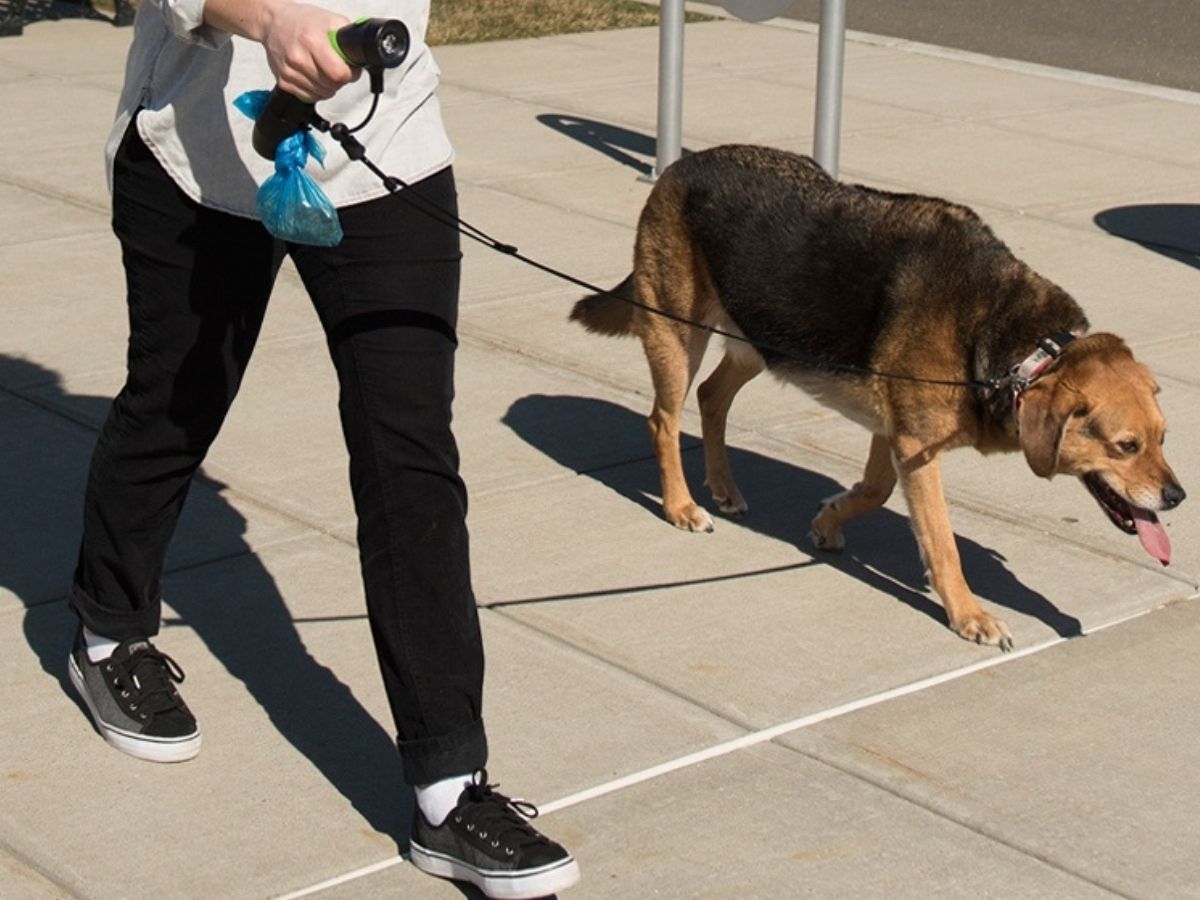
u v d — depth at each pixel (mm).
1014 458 6527
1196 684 4918
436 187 3834
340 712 4625
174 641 4980
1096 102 12461
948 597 5191
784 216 5551
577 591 5391
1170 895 3920
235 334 4016
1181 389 7117
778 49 14109
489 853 3740
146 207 3898
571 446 6559
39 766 4336
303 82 3340
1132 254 8938
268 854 3990
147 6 3924
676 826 4129
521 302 8094
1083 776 4414
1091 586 5520
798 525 5977
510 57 13625
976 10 15766
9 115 11250
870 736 4582
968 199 9828
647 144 11070
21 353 7305
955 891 3906
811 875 3951
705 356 7504
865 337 5273
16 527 5703
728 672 4906
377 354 3742
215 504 5918
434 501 3773
